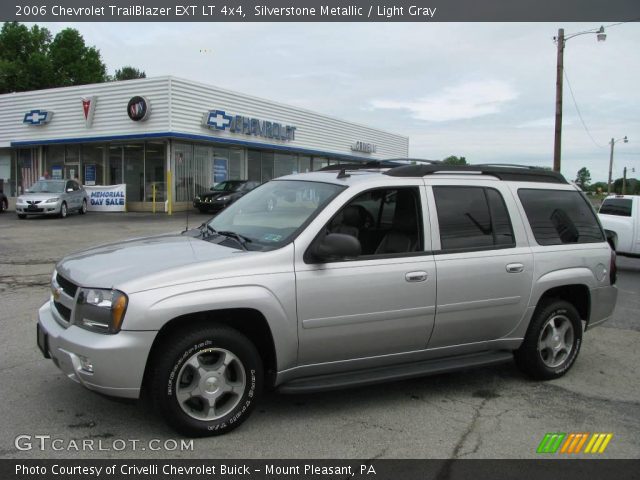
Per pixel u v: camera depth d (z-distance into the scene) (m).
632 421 4.36
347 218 4.27
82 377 3.56
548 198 5.33
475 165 5.15
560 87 25.19
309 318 3.97
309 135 34.06
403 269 4.29
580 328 5.38
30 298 7.99
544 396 4.85
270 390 4.07
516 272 4.84
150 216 23.66
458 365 4.62
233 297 3.69
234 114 28.05
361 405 4.51
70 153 28.31
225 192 25.50
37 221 21.03
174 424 3.69
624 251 13.56
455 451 3.77
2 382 4.69
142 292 3.53
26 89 46.16
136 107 24.69
